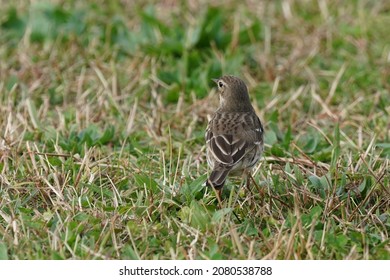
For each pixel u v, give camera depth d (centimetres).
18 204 1221
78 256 1093
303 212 1210
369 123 1580
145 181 1249
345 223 1177
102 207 1202
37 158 1373
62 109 1620
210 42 1859
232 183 1289
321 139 1498
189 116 1597
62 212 1191
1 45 1894
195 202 1163
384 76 1752
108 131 1455
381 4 2081
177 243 1114
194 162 1369
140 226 1157
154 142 1471
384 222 1190
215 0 2102
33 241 1117
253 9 2070
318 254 1102
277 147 1409
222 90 1390
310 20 2023
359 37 1944
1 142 1402
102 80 1662
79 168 1325
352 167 1330
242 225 1157
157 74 1723
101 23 1973
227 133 1256
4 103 1605
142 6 2086
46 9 1941
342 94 1709
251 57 1856
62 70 1775
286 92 1728
